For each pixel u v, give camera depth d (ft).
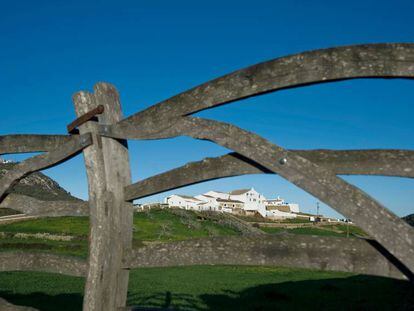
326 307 44.96
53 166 14.40
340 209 8.85
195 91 11.03
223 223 242.99
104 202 12.68
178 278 71.92
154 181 12.19
